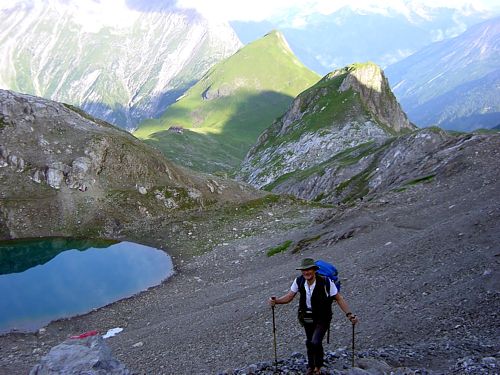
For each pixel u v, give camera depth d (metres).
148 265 57.12
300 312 12.85
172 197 78.62
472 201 43.50
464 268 25.77
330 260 40.72
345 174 118.69
